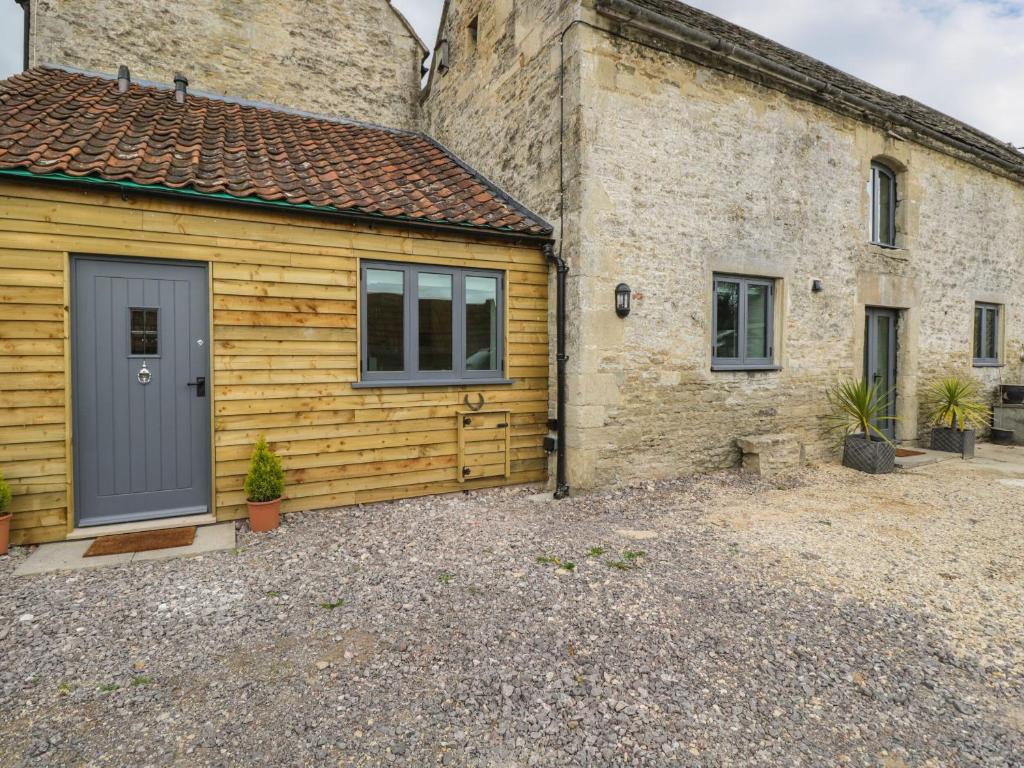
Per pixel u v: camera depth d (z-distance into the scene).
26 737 2.24
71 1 7.91
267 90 9.16
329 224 5.21
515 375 6.25
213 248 4.75
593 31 5.85
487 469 6.09
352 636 3.04
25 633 3.03
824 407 7.79
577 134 5.80
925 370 9.14
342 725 2.34
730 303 7.04
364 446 5.46
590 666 2.75
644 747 2.21
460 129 8.62
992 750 2.21
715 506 5.58
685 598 3.49
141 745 2.21
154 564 4.00
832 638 3.03
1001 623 3.22
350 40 9.84
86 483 4.49
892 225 8.95
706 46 6.36
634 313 6.16
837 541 4.55
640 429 6.27
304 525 4.88
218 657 2.84
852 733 2.30
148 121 6.14
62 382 4.30
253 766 2.11
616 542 4.50
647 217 6.20
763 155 7.05
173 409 4.76
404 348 5.66
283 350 5.05
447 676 2.68
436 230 5.69
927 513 5.36
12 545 4.21
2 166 3.98
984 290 10.05
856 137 8.00
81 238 4.32
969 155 9.49
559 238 6.11
